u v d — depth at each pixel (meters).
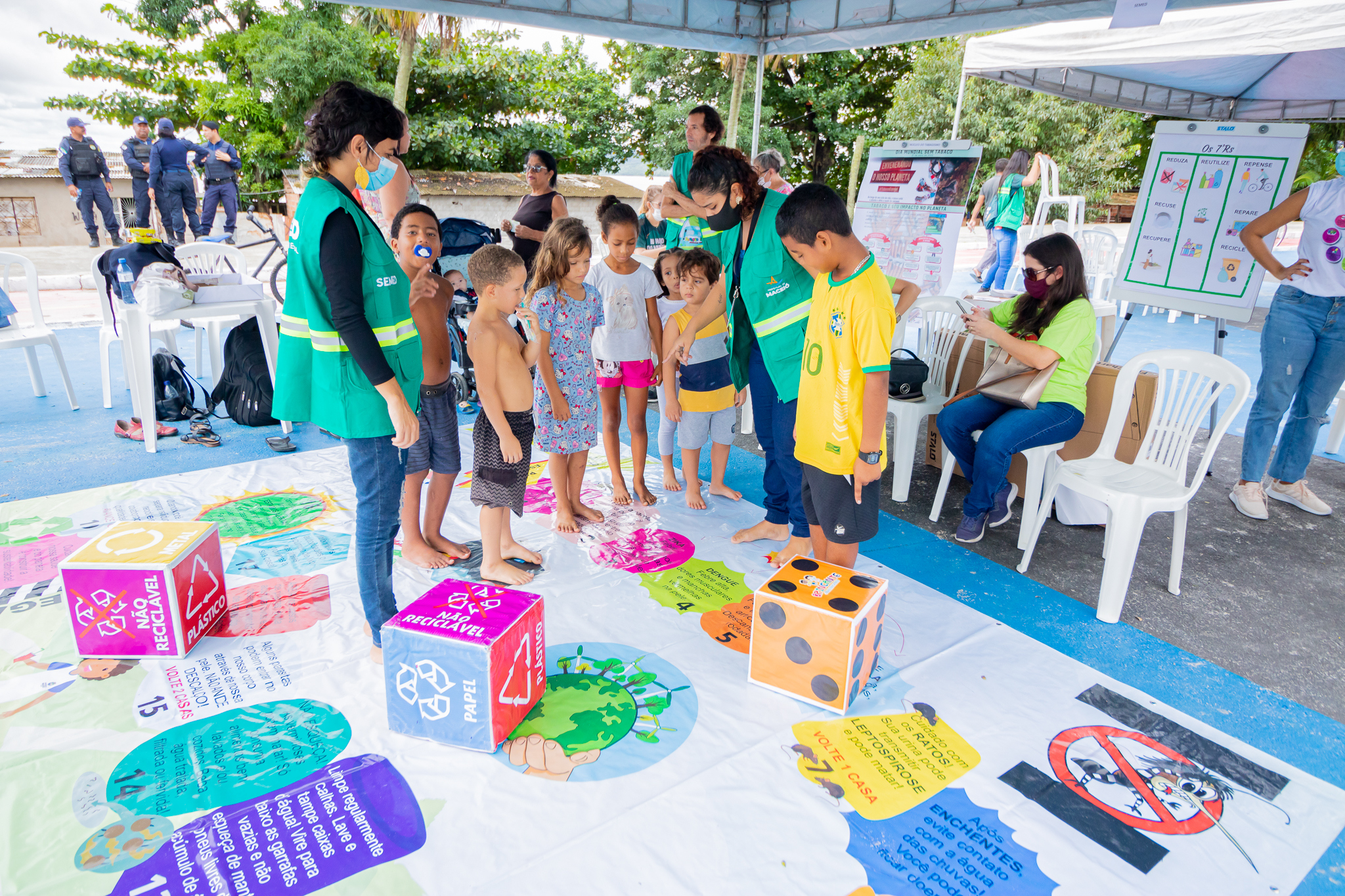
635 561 2.97
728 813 1.73
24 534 3.06
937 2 4.68
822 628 2.03
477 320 2.39
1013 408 3.16
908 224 4.53
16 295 8.61
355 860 1.58
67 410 4.69
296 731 1.98
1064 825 1.72
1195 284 4.03
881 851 1.64
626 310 3.26
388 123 1.88
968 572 3.01
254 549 2.98
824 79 18.34
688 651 2.38
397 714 1.95
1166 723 2.08
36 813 1.68
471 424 4.68
